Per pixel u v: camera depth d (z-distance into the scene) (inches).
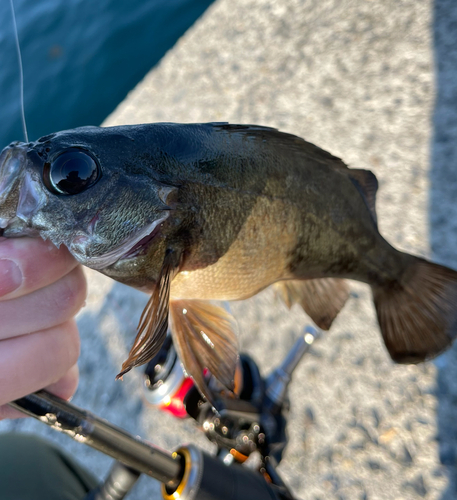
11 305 4.9
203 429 7.9
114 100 28.0
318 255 7.6
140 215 6.2
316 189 7.3
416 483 8.8
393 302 8.6
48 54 31.8
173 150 6.4
